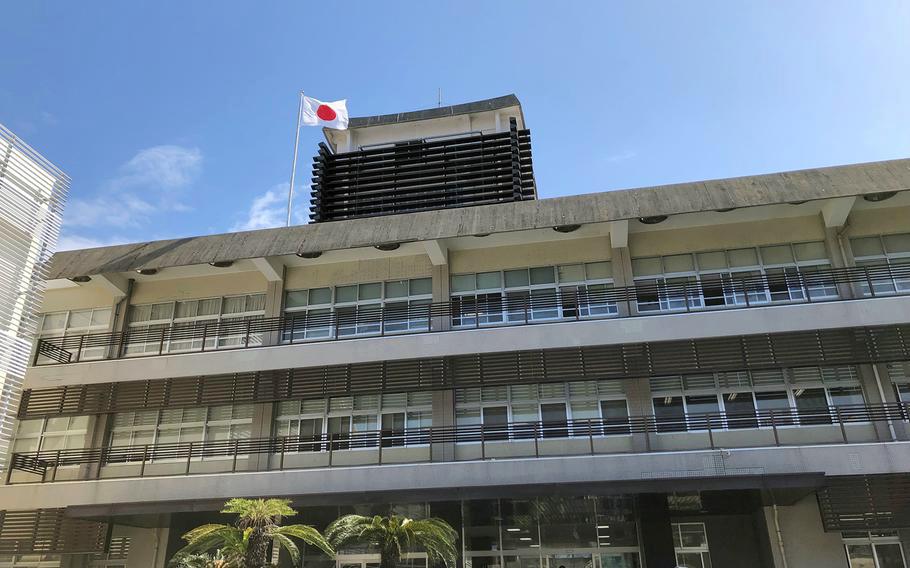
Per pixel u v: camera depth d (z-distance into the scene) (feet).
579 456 58.54
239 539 46.03
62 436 73.26
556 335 63.77
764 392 61.87
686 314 62.18
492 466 59.52
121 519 65.72
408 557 60.85
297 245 69.46
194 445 69.77
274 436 68.80
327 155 110.93
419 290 72.43
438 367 65.46
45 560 70.03
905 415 56.80
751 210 65.62
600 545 60.80
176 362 70.54
